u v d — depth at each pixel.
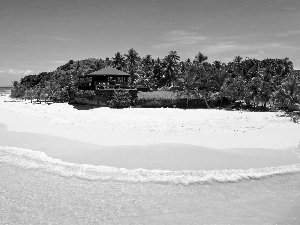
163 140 34.00
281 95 59.81
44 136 36.09
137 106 66.12
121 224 15.48
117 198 18.72
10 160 26.66
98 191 19.84
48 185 20.81
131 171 23.70
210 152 28.77
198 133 37.50
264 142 33.66
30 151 29.59
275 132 38.72
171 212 16.84
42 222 15.63
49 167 24.75
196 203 18.05
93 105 66.12
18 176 22.61
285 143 33.28
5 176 22.58
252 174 22.89
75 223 15.56
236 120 44.94
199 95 72.31
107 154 28.16
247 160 26.62
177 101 68.81
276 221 15.70
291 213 16.61
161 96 71.19
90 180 21.86
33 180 21.78
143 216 16.36
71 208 17.30
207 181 21.59
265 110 64.69
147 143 32.53
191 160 26.41
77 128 40.75
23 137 35.84
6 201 18.09
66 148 30.64
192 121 43.66
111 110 56.75
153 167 24.70
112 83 69.88
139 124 41.84
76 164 25.50
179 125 41.22
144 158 26.95
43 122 46.47
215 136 36.19
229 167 24.73
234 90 72.31
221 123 42.84
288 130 39.72
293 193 19.50
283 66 110.12
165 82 108.75
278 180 21.92
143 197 18.92
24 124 45.44
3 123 47.12
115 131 38.50
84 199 18.56
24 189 20.03
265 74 84.38
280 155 28.45
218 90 74.88
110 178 22.27
